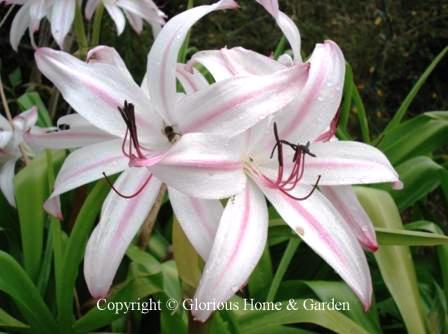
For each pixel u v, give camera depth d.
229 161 0.34
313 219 0.36
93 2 0.72
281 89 0.34
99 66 0.38
